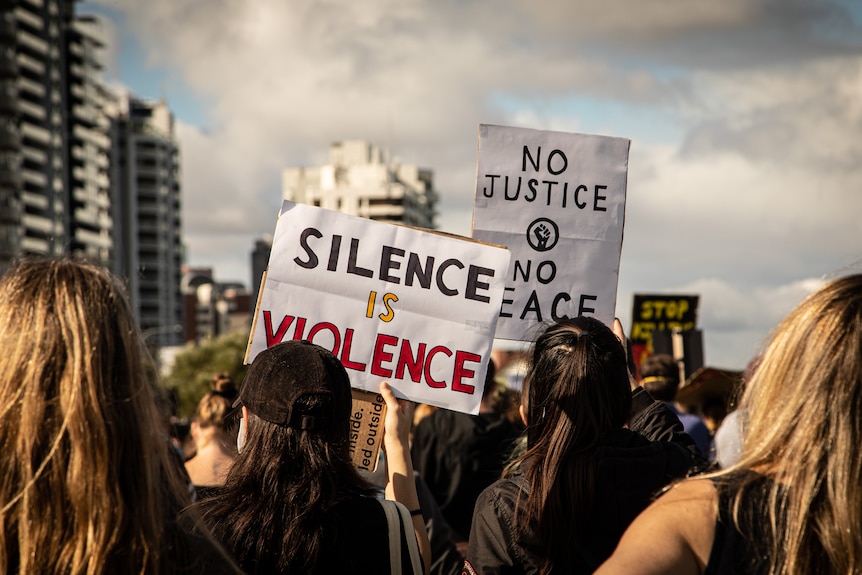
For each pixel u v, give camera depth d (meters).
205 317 158.62
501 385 5.59
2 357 1.68
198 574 1.78
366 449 3.51
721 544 1.72
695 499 1.77
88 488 1.62
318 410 2.44
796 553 1.69
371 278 3.63
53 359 1.66
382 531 2.40
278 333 3.54
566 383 2.65
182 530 1.80
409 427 3.33
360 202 135.62
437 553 3.78
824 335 1.75
